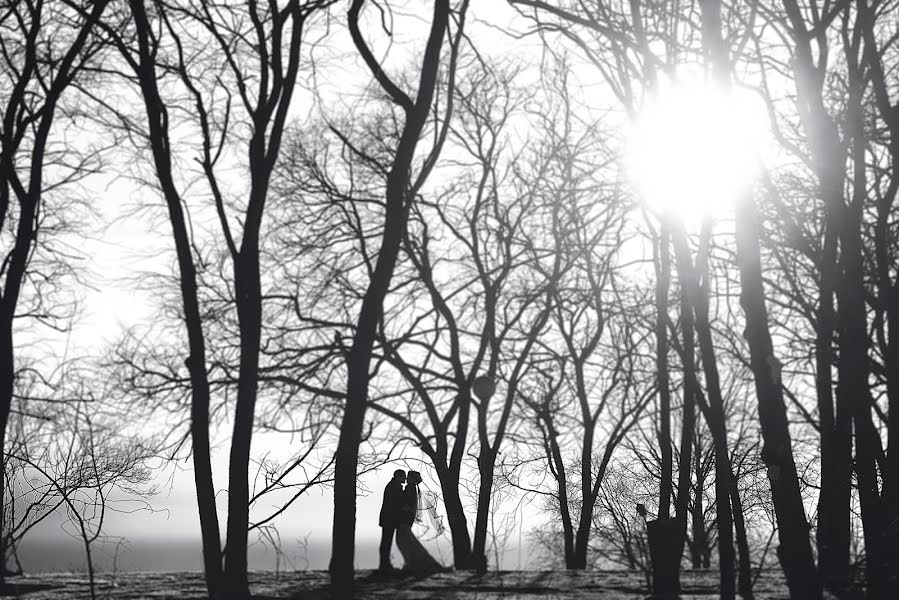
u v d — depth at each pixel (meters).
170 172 13.76
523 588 15.96
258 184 13.53
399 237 11.26
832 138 13.58
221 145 14.54
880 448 15.94
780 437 11.05
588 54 14.30
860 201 14.02
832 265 14.31
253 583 17.22
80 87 17.44
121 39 15.23
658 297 15.42
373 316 11.02
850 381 13.50
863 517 13.87
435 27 11.62
